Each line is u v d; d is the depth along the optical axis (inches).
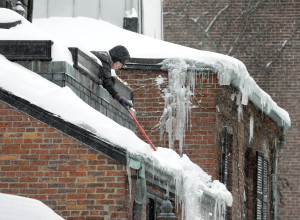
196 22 1841.8
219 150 1130.0
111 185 714.2
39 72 761.6
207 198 971.3
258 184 1378.0
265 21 1831.9
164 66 1099.3
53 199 714.2
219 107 1117.1
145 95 1103.6
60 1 1214.9
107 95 868.6
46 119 717.9
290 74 1806.1
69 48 783.7
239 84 1141.7
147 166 735.7
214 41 1833.2
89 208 712.4
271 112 1380.4
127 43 1131.9
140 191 722.8
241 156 1242.6
